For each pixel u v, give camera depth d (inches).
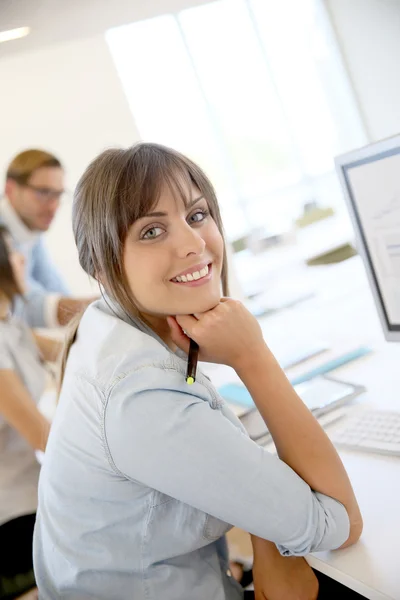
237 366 36.6
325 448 34.2
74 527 34.6
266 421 35.8
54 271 107.7
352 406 47.8
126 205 33.7
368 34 169.6
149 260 34.7
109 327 35.8
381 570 29.9
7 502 81.9
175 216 34.9
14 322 93.7
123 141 125.3
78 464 33.3
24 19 117.7
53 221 109.1
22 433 83.1
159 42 175.0
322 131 191.2
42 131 117.1
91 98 122.8
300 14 185.2
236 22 184.1
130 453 30.8
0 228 101.7
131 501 33.4
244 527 31.7
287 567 37.9
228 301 37.4
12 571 63.5
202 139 186.4
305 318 84.6
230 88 187.6
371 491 36.2
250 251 139.3
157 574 34.9
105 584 34.7
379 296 52.3
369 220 50.0
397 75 164.7
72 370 36.0
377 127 180.4
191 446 30.3
